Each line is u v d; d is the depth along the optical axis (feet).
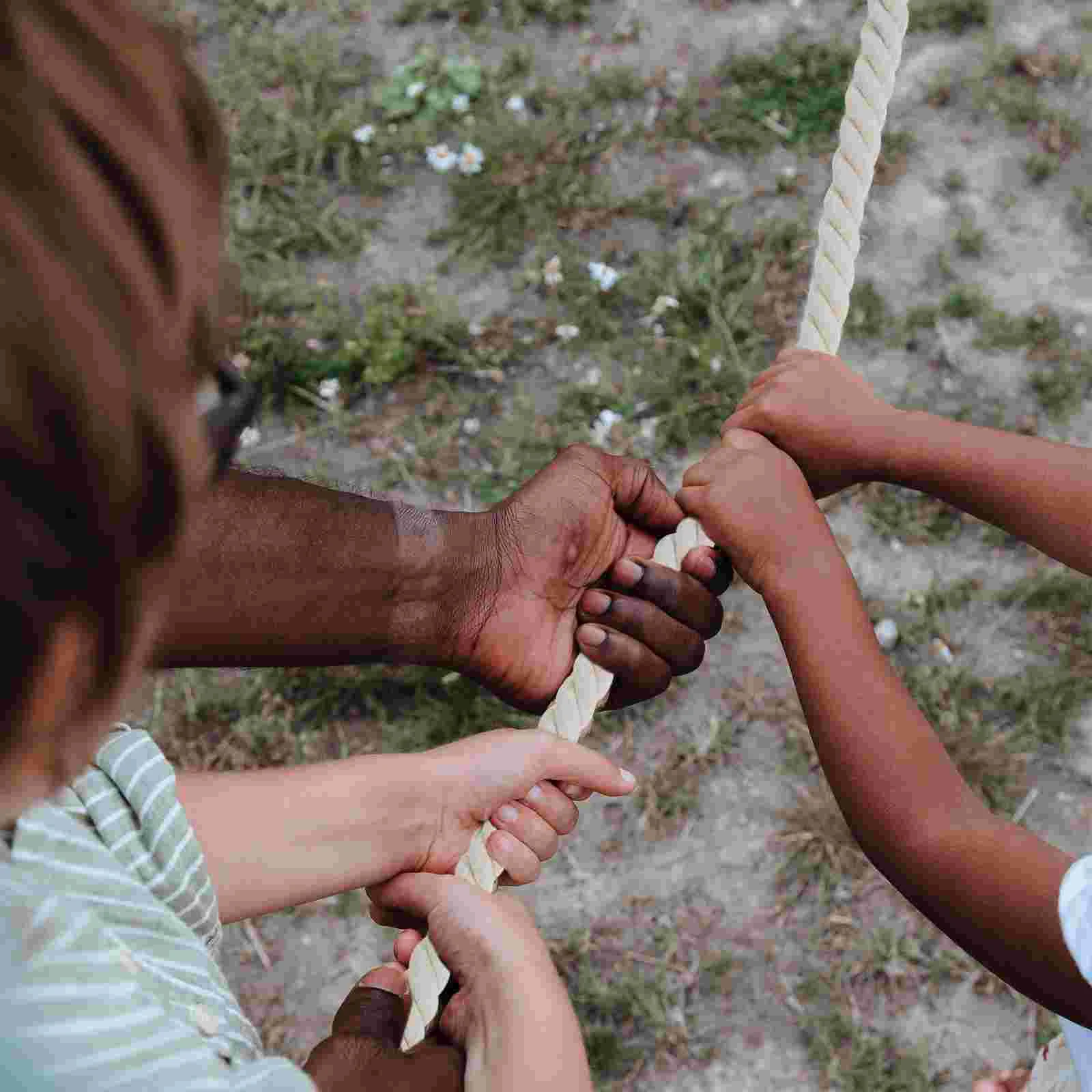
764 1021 9.20
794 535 5.03
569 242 12.51
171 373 1.44
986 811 4.50
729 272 12.13
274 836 4.43
